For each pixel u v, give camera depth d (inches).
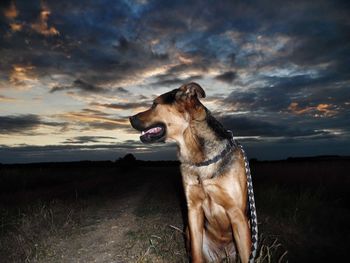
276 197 71.4
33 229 49.8
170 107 34.0
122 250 42.2
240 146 34.5
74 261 38.8
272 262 36.1
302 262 41.8
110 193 102.0
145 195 96.3
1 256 39.3
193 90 33.0
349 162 152.0
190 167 33.4
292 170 129.4
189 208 34.7
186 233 38.4
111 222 58.6
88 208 69.9
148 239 45.8
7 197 84.0
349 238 51.9
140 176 188.9
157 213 65.4
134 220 59.9
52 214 56.4
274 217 59.7
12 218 56.7
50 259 39.2
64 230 51.3
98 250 42.7
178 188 106.7
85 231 51.9
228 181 32.0
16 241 43.8
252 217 31.9
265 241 44.9
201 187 33.4
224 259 36.9
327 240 51.1
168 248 41.5
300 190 84.4
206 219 35.8
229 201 32.2
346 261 42.6
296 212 62.8
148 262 37.1
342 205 75.3
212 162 32.3
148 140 34.4
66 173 182.1
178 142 34.2
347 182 97.3
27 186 120.6
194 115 32.9
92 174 187.3
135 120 34.8
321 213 65.3
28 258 38.4
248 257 31.7
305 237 51.7
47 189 107.3
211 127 33.1
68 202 74.4
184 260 38.0
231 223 32.9
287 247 45.9
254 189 88.1
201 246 34.8
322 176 110.6
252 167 172.1
